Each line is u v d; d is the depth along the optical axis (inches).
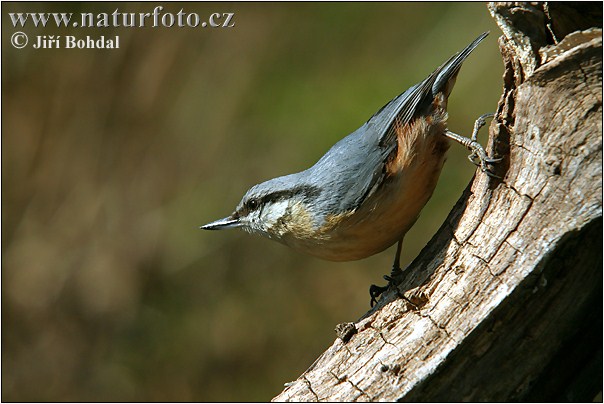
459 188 487.2
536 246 195.8
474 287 205.5
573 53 188.7
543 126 197.0
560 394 207.6
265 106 506.0
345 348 227.6
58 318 503.8
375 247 261.4
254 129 504.7
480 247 207.8
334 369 225.5
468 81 490.6
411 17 513.0
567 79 192.4
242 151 503.5
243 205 294.2
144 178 510.3
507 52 209.6
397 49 508.1
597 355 204.7
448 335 205.9
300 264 504.4
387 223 253.4
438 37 504.4
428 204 492.7
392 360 212.2
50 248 508.1
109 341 502.3
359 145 256.8
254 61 514.0
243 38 516.4
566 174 194.1
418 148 250.5
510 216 203.2
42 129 513.7
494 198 209.2
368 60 509.7
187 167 507.8
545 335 201.5
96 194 510.6
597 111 190.9
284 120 499.8
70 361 499.8
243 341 496.7
